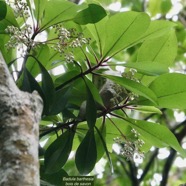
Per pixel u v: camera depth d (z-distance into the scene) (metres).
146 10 7.21
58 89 4.41
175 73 4.41
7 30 4.34
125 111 4.53
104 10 4.36
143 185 6.42
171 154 5.63
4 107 4.11
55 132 4.50
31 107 4.12
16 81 4.38
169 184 7.42
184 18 7.20
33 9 4.40
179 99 4.42
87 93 4.39
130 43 4.41
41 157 4.49
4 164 4.06
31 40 4.34
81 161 4.43
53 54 4.44
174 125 6.49
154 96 4.35
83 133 4.50
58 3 4.36
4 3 4.36
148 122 4.44
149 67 4.38
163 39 4.48
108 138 4.52
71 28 4.40
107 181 6.16
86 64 4.47
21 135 4.08
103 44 4.41
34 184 4.05
